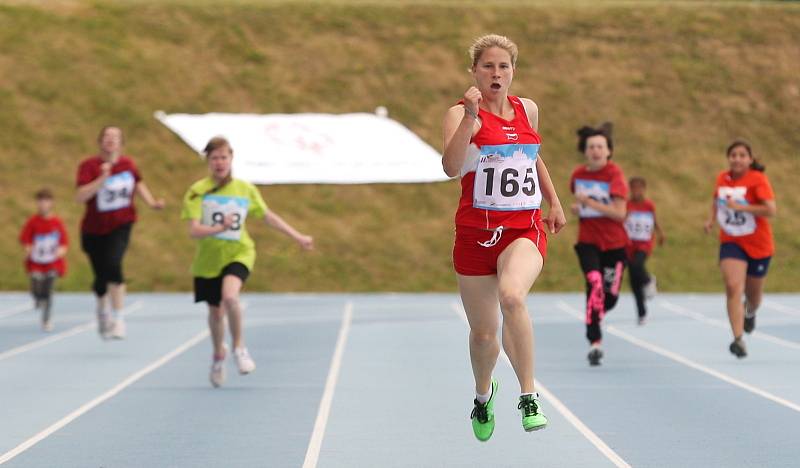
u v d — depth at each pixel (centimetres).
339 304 6353
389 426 2412
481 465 1984
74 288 7356
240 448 2155
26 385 3098
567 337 4491
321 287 7644
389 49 10481
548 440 2242
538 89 10144
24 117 9231
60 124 9212
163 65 10006
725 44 10931
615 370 3419
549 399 2825
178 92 9731
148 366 3550
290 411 2631
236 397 2864
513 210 1884
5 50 9931
